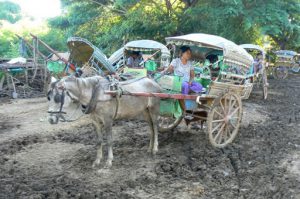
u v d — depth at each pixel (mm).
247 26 21062
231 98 8555
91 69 8938
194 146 8477
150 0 22062
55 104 6344
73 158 7590
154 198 5898
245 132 9898
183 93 8164
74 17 23234
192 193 6094
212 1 21109
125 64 12383
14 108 12945
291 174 7000
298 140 9297
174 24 20703
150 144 8016
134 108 7410
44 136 9242
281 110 13359
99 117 6984
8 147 8273
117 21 22875
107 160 7152
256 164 7484
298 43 31047
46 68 16234
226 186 6418
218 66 9516
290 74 29125
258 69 15836
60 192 5973
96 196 5887
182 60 8438
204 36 8664
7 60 17781
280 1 23359
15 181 6457
